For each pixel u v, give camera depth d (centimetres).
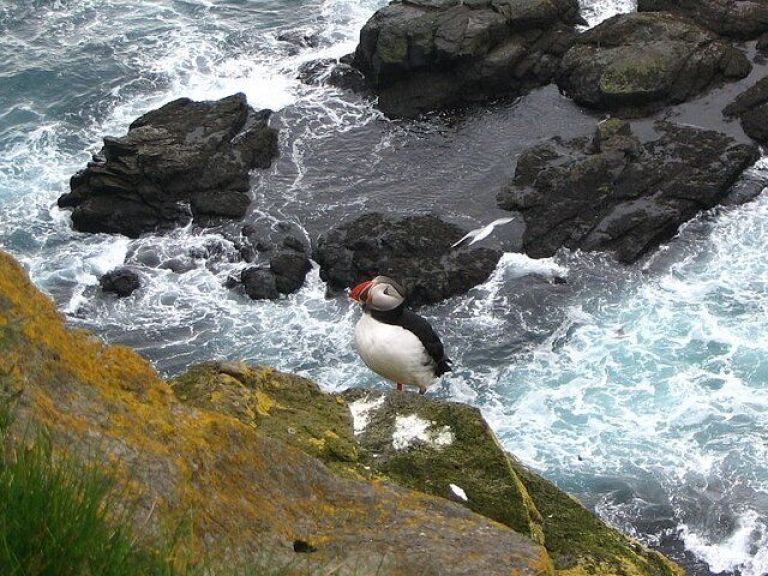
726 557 1571
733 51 2564
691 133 2397
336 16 3006
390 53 2600
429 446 756
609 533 777
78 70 2838
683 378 1908
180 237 2336
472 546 537
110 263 2286
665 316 2047
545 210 2256
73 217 2370
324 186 2438
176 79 2795
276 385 802
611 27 2611
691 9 2673
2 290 517
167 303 2191
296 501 543
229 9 3066
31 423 446
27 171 2550
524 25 2619
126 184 2362
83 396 502
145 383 541
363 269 2173
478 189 2375
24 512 384
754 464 1722
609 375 1931
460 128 2559
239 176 2430
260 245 2291
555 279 2147
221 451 531
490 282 2148
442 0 2675
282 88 2733
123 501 441
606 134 2375
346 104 2669
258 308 2169
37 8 3075
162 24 2997
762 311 2039
